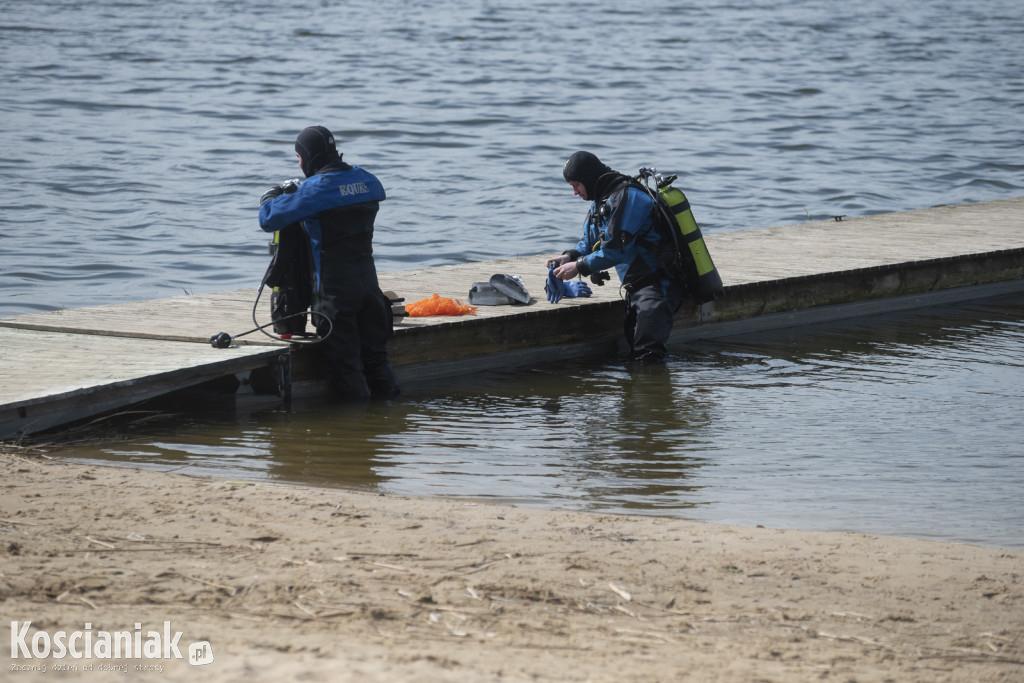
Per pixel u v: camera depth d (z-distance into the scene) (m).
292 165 64.88
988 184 63.97
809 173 66.00
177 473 20.88
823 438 24.20
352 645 12.30
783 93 99.75
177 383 24.45
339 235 26.38
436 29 151.38
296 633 12.73
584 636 13.22
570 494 20.31
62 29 139.62
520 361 31.33
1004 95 99.81
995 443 23.91
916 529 18.70
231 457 22.27
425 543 16.58
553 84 102.44
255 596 14.09
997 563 16.56
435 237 49.38
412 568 15.46
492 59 120.81
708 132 79.56
